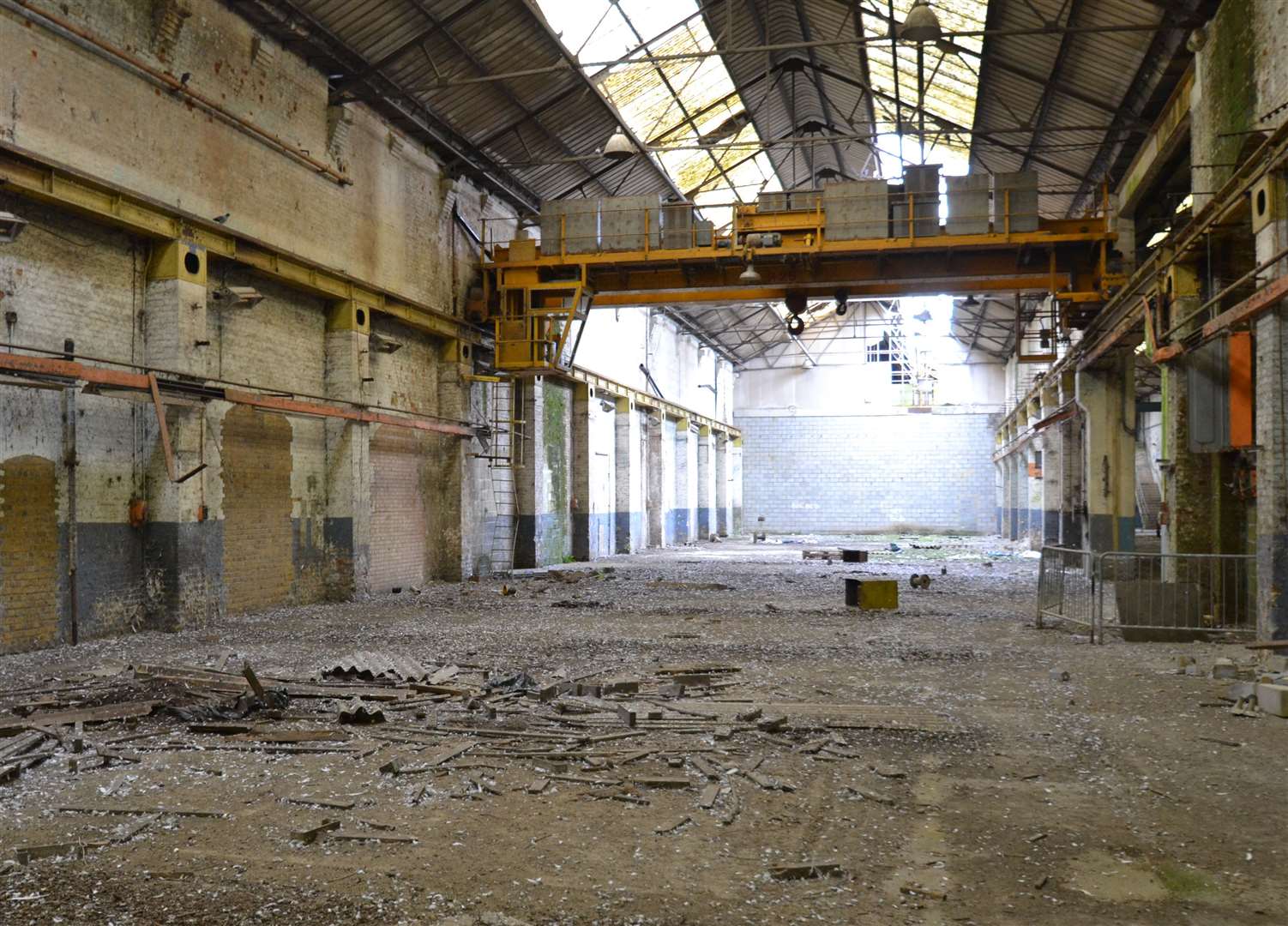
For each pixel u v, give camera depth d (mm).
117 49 13797
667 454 47375
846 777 6848
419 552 23969
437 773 6953
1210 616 14719
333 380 20188
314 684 10219
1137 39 17531
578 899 4719
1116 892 4785
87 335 13977
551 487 32188
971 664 11836
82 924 4434
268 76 17609
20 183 12234
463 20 19688
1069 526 31391
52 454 13438
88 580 14070
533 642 13812
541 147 26062
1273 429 11930
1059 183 26859
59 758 7383
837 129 32719
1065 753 7516
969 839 5559
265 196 17406
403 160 22719
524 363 25641
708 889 4844
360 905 4648
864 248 23438
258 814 6059
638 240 25219
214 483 16250
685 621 16469
